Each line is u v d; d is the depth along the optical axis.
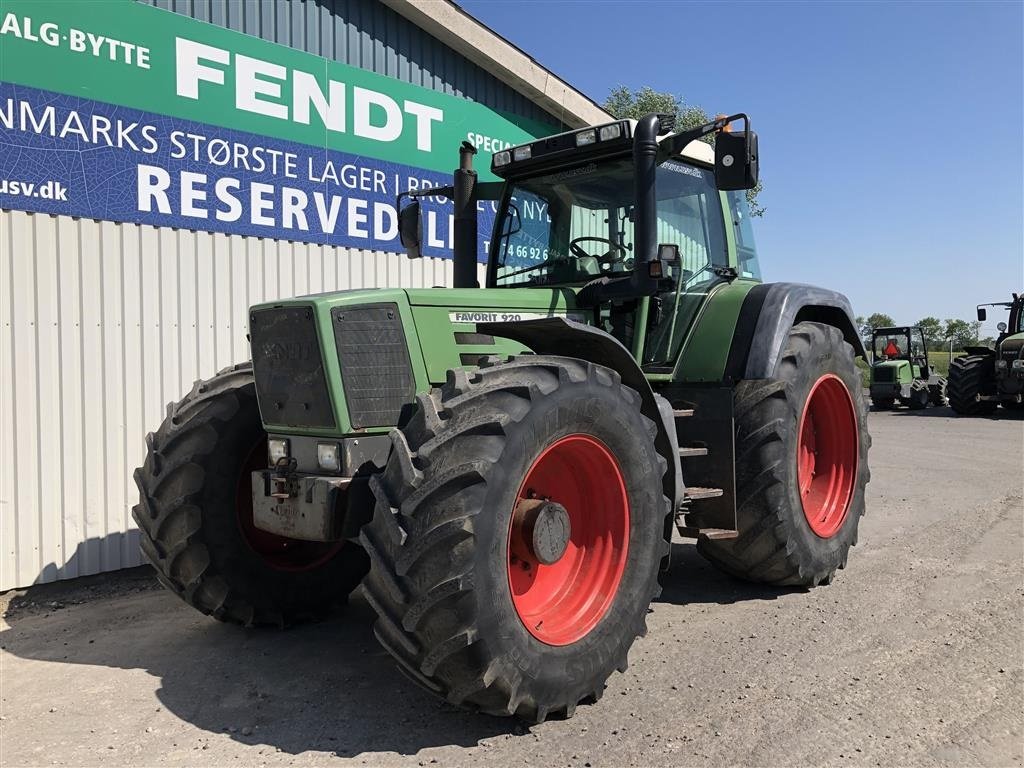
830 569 4.49
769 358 4.12
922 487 7.56
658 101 22.03
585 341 3.34
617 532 3.14
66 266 4.89
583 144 4.14
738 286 4.57
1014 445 10.73
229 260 5.68
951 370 15.71
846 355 4.79
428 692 2.97
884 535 5.64
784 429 4.12
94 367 5.02
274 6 5.95
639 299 4.07
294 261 6.09
